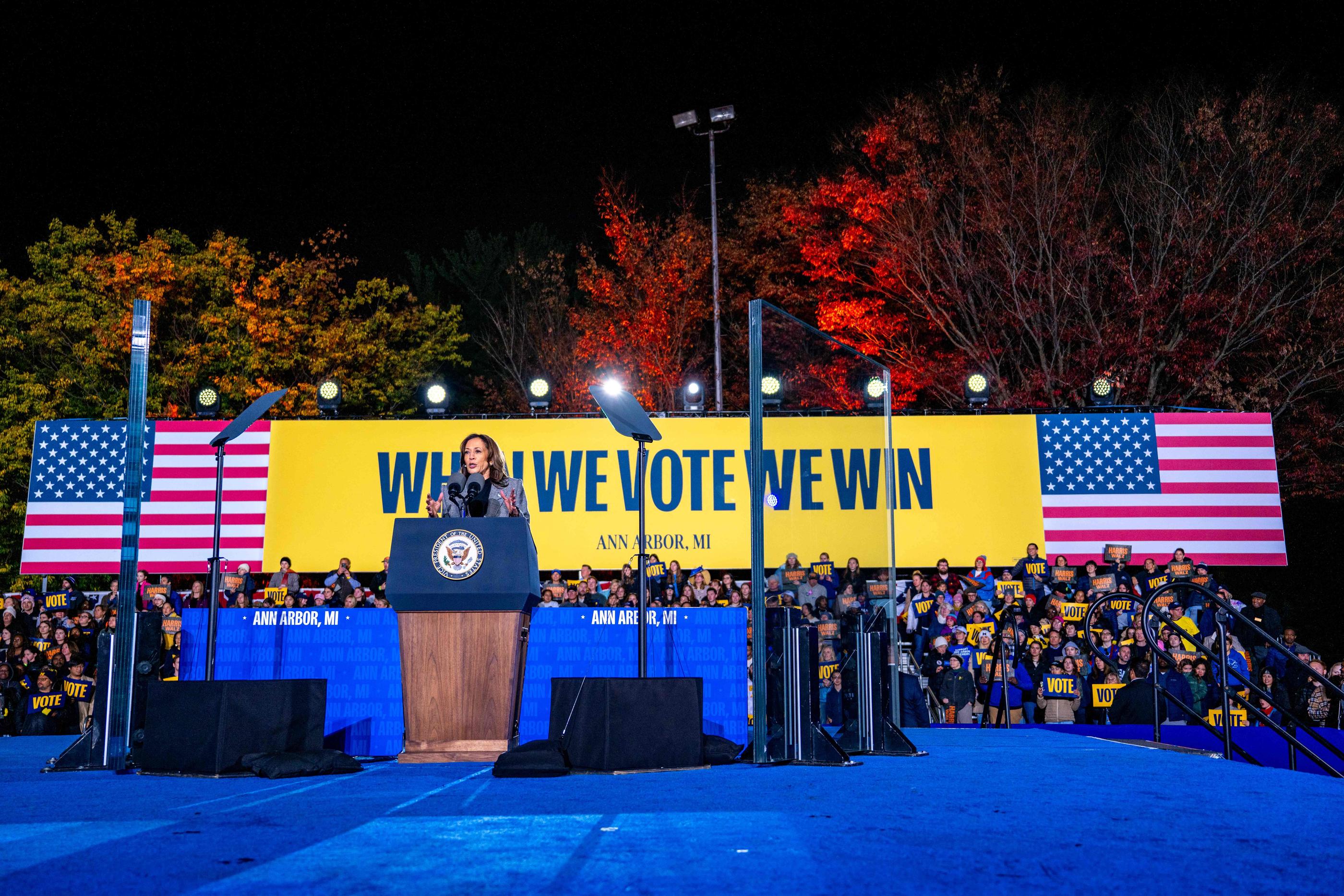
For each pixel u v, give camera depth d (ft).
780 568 51.39
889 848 10.24
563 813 12.51
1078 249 81.56
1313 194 80.84
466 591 19.38
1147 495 57.93
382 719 22.41
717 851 10.07
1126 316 82.94
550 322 109.50
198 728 18.22
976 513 57.93
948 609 48.16
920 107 86.28
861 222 92.68
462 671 19.76
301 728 18.62
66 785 16.46
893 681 29.43
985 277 85.87
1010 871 9.25
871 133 88.69
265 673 22.45
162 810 13.05
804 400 93.45
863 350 92.17
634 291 102.99
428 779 16.75
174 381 88.22
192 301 92.99
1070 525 57.72
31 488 57.77
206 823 11.91
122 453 58.44
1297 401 80.02
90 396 88.38
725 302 105.91
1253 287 79.41
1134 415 58.75
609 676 22.76
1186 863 9.56
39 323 88.43
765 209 103.19
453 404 116.37
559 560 57.62
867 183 90.89
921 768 18.25
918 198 87.30
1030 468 58.34
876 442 58.44
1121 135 85.87
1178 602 48.80
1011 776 16.58
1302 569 81.61
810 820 11.94
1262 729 30.71
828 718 32.40
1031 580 52.60
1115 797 13.79
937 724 43.50
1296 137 78.95
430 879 8.91
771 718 19.90
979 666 46.09
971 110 86.99
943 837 10.80
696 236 102.42
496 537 19.62
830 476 58.13
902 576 59.72
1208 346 81.10
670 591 49.49
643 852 10.00
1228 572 82.94
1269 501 57.77
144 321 21.11
